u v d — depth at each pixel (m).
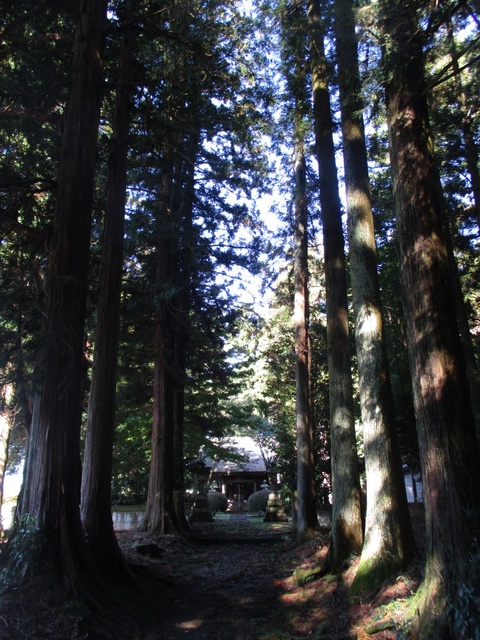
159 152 10.71
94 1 8.01
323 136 10.38
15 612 5.14
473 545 4.37
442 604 4.37
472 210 11.84
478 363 14.34
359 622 5.67
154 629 6.09
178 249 14.34
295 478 17.09
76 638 4.98
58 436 6.57
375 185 14.73
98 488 7.72
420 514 10.95
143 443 20.22
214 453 23.25
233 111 11.67
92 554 7.07
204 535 15.54
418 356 5.12
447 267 5.30
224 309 16.19
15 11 7.90
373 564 6.56
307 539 12.32
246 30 11.17
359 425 21.70
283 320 19.91
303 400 13.84
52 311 6.74
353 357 17.53
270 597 7.91
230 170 14.08
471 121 10.62
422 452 5.00
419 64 5.84
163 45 10.80
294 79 11.44
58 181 7.32
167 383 14.66
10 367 7.07
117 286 8.66
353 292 8.11
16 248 7.98
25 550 5.91
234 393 20.55
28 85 8.43
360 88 6.89
